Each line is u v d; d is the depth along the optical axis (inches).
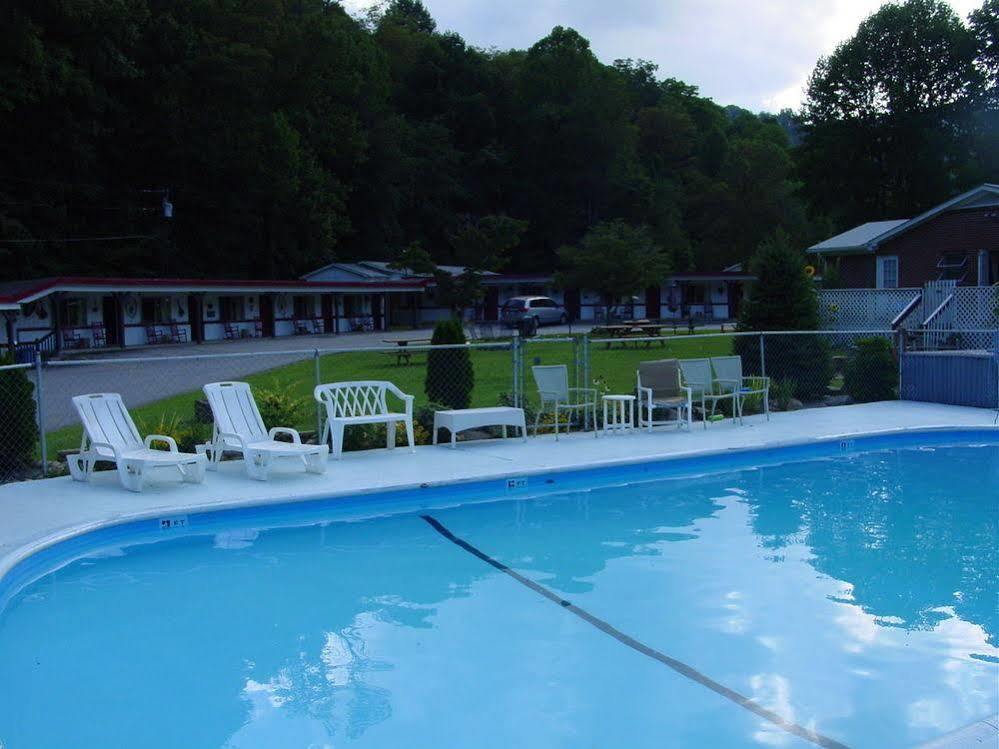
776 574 274.1
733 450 445.1
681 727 174.4
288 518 343.6
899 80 2127.2
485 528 336.8
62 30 1513.3
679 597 253.8
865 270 1222.3
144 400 686.5
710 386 516.1
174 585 270.5
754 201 2915.8
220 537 321.7
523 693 191.5
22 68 1414.9
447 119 2942.9
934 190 2116.1
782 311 650.2
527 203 2938.0
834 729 172.6
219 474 386.9
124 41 1590.8
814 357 643.5
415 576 278.5
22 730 177.9
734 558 292.5
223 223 1937.7
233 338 1561.3
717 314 2135.8
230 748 169.6
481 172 2923.2
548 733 172.9
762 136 3789.4
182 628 234.4
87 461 363.9
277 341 1464.1
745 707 183.2
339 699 190.1
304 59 2102.6
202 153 1787.6
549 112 2901.1
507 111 3034.0
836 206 2269.9
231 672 205.8
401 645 220.7
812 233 2812.5
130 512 315.9
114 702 190.2
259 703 188.7
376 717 181.6
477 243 1534.2
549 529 334.3
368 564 291.4
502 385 724.7
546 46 3090.6
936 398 609.0
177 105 1728.6
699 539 317.4
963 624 229.6
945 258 1117.1
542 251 2901.1
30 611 248.2
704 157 3545.8
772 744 166.9
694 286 2122.3
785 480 417.4
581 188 2972.4
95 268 1670.8
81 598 258.8
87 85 1512.1
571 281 1690.5
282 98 2096.5
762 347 541.3
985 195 1061.8
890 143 2165.4
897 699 185.8
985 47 2097.7
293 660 212.2
